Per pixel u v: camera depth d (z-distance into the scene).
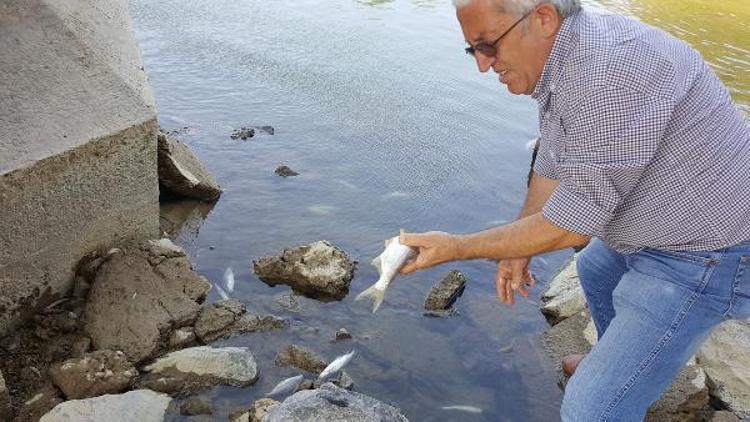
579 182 2.54
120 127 4.09
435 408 3.77
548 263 5.18
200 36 8.37
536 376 4.06
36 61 3.97
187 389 3.67
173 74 7.32
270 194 5.54
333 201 5.55
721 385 4.01
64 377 3.52
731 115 2.66
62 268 4.02
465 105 7.47
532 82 2.70
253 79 7.46
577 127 2.53
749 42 10.21
